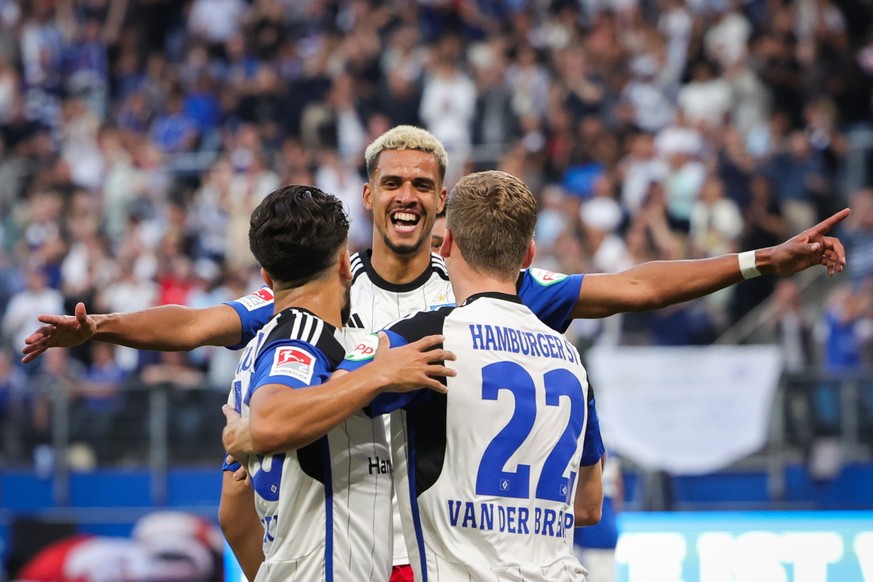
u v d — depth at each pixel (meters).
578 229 19.83
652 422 15.69
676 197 19.84
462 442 5.50
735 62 22.25
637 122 22.33
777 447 15.66
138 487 17.12
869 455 15.63
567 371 5.80
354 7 26.05
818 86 22.38
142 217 23.08
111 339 6.34
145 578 14.39
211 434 17.16
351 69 24.39
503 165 21.53
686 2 23.92
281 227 5.62
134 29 28.22
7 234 23.09
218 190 22.23
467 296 5.83
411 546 5.54
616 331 17.34
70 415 17.45
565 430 5.70
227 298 20.12
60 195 22.94
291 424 5.13
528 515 5.53
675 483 15.70
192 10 27.78
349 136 23.55
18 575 14.64
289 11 26.95
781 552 11.93
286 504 5.52
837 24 23.56
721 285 6.47
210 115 25.36
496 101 22.86
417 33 24.98
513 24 24.73
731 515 12.60
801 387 15.71
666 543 12.07
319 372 5.44
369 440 5.63
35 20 27.73
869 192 20.11
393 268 7.21
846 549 11.87
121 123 26.38
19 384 17.83
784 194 20.64
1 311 20.81
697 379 15.70
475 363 5.56
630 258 18.88
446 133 22.86
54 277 20.89
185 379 18.47
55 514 16.20
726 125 20.94
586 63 23.06
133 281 20.28
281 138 24.05
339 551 5.48
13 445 17.48
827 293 19.27
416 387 5.22
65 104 25.58
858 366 16.94
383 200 7.09
